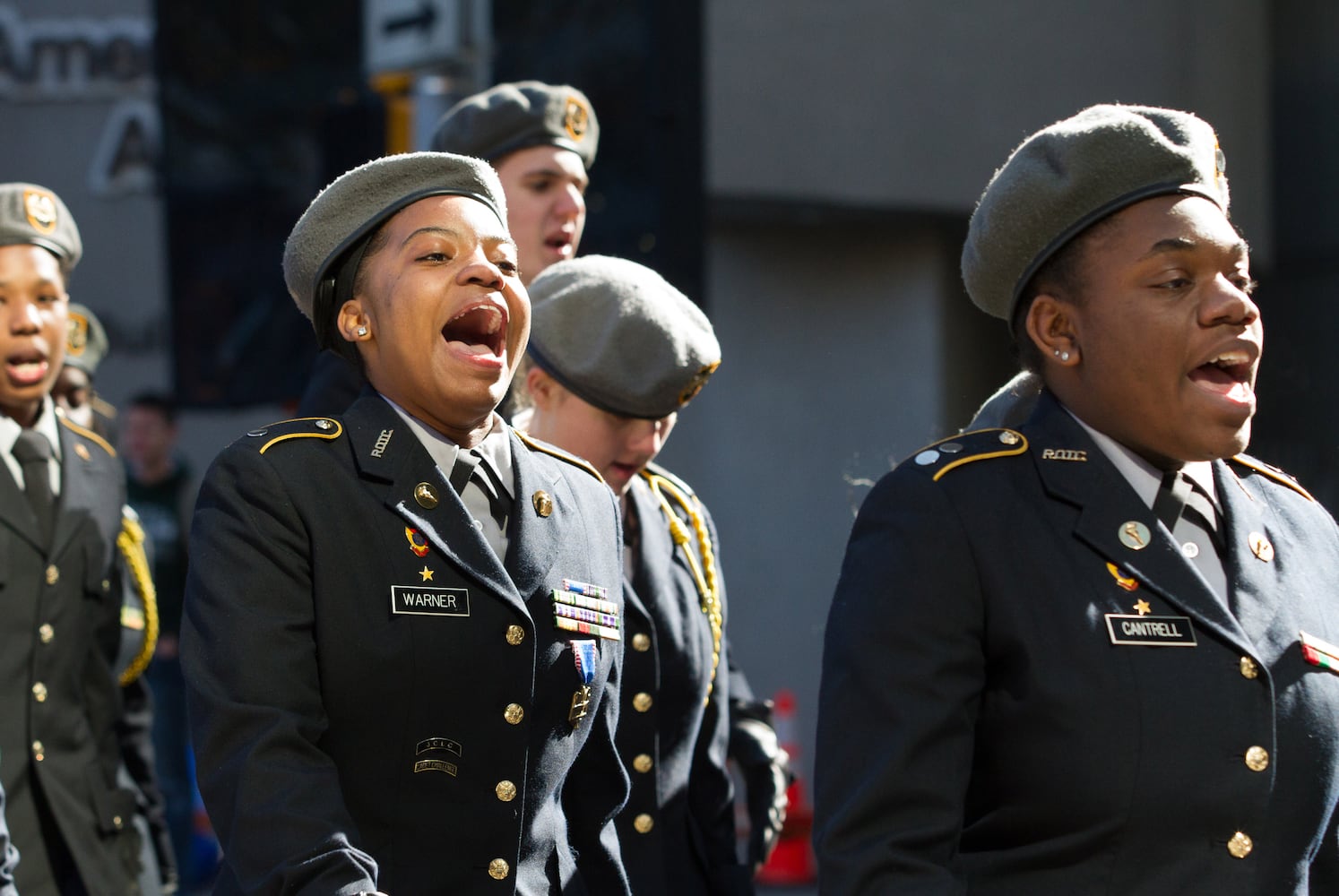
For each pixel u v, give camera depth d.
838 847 6.10
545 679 6.34
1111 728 6.05
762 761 10.13
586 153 11.09
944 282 21.92
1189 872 6.00
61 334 11.02
